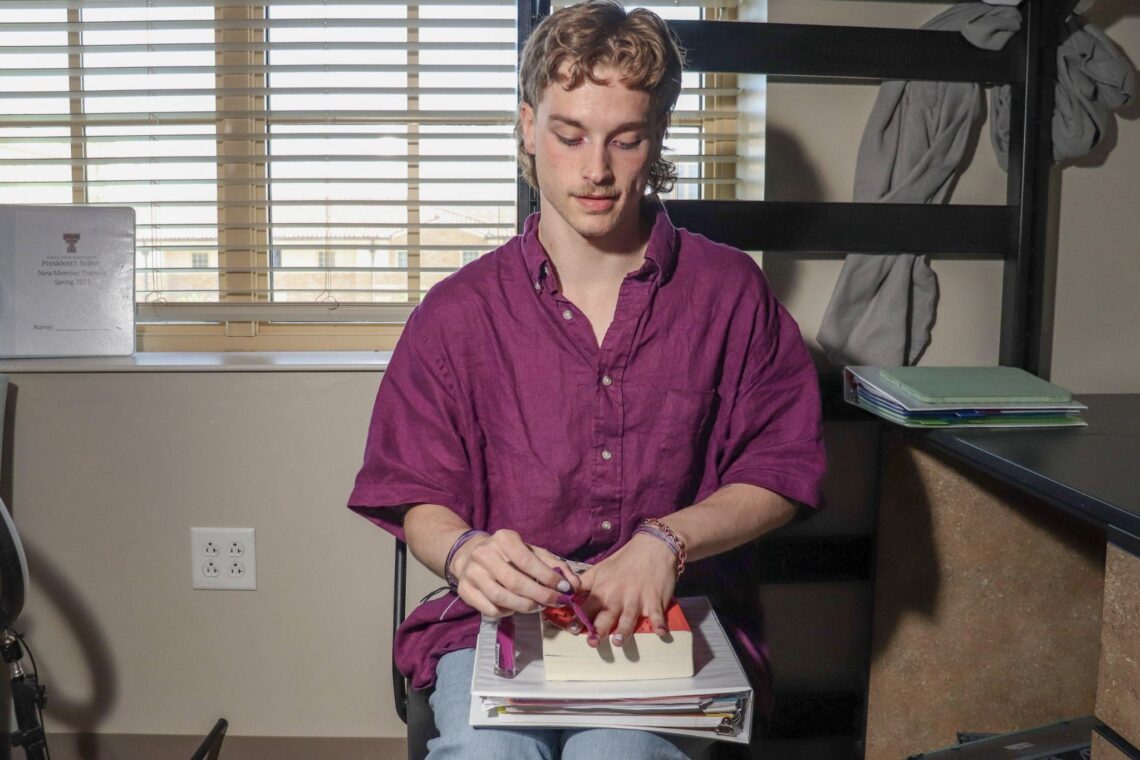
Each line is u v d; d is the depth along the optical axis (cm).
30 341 180
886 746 174
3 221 180
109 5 186
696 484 124
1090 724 149
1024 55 162
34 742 142
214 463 176
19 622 179
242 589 179
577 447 117
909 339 173
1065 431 141
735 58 158
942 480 168
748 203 162
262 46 184
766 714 121
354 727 183
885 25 171
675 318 119
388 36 189
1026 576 170
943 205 165
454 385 120
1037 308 168
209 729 183
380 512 124
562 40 108
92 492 177
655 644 98
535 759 102
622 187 111
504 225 190
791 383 125
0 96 185
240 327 196
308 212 192
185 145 191
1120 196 179
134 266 184
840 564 175
